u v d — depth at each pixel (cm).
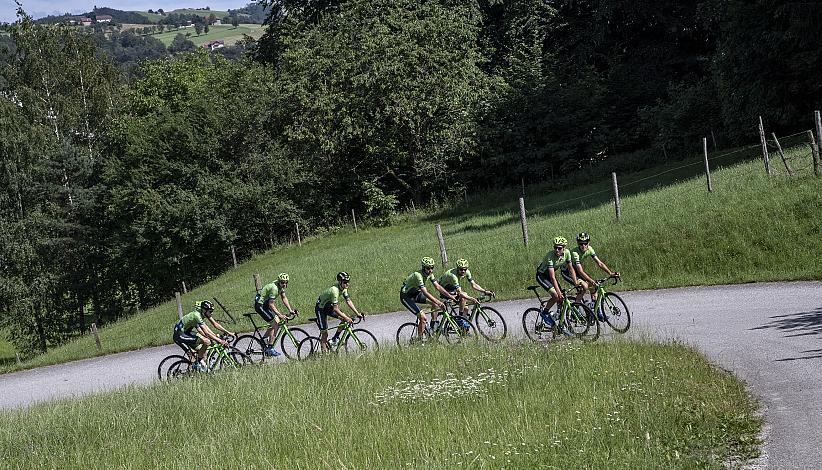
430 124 4375
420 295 1664
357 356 1552
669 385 1070
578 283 1556
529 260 2330
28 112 5469
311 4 5341
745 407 976
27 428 1340
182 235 4300
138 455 1075
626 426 914
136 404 1386
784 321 1471
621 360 1237
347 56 4412
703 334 1456
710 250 2050
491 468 834
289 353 1812
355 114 4344
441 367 1359
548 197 3909
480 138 4359
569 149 4347
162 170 4459
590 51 4912
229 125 4538
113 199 4669
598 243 2256
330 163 4553
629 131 4481
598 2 4794
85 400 1542
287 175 4416
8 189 5028
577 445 869
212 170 4556
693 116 3891
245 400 1287
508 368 1273
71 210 5003
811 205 2048
